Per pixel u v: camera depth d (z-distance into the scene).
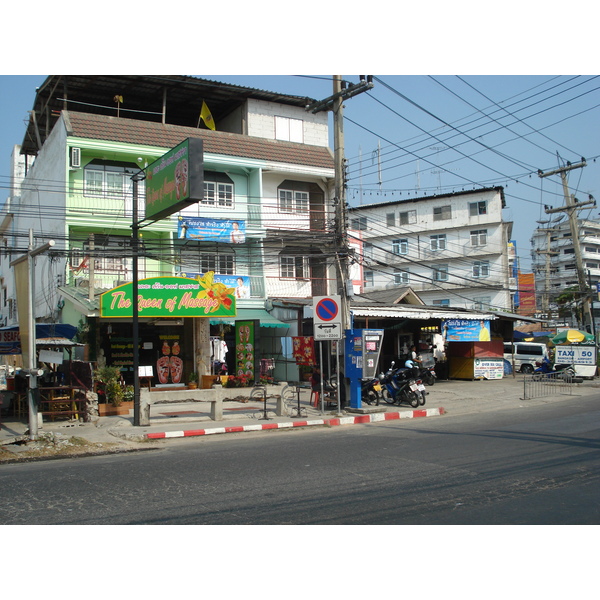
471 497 6.91
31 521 6.08
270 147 26.59
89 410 14.85
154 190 14.37
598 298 45.34
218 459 9.60
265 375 22.47
